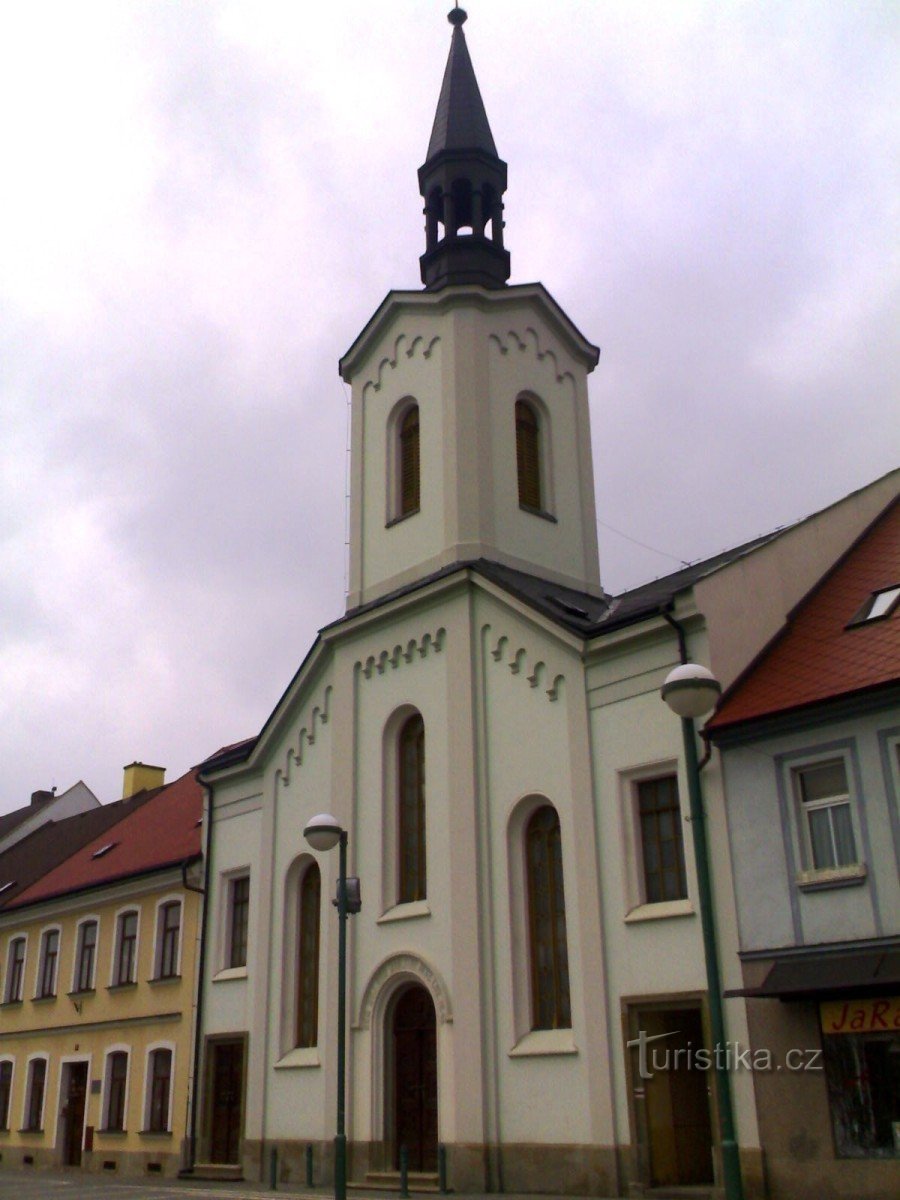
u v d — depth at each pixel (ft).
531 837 76.18
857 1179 54.85
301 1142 84.38
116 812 154.71
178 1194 77.15
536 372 99.60
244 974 94.89
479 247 102.78
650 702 69.77
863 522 79.46
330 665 94.22
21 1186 89.30
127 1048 108.37
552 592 89.71
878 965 55.21
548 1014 71.92
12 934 135.33
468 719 80.28
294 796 94.58
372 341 102.99
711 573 68.80
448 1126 73.46
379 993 81.35
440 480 92.48
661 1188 62.54
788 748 61.98
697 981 63.31
